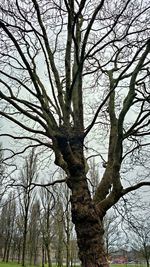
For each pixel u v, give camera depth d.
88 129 5.76
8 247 51.06
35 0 6.23
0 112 6.13
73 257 41.06
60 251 33.56
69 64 6.13
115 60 8.23
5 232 51.47
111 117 7.23
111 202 5.55
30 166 20.73
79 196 5.33
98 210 5.47
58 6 7.25
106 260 4.91
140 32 7.03
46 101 6.98
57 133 5.38
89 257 4.89
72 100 6.89
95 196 6.21
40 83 7.33
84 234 5.06
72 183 5.52
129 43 7.32
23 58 5.70
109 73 8.38
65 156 5.41
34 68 7.48
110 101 7.60
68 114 5.83
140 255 31.50
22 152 7.59
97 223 5.19
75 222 5.25
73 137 5.77
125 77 7.96
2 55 7.62
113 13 7.31
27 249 44.78
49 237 29.59
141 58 6.07
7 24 6.87
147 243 30.00
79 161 5.56
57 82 6.41
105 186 6.28
